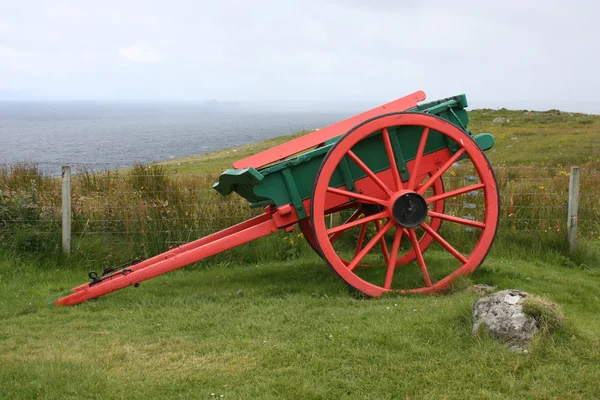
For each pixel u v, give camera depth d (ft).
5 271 26.91
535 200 34.01
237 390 14.24
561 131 130.00
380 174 23.52
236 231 25.66
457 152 23.36
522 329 15.90
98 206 31.30
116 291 24.71
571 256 30.09
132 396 13.97
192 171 61.87
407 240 31.45
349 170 23.17
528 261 29.40
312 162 23.11
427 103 24.99
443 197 23.15
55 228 29.96
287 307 21.21
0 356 16.66
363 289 22.47
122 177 36.47
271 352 16.65
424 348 16.24
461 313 17.94
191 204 32.17
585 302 21.98
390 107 24.21
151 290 24.73
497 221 23.48
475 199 35.14
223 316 20.62
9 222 29.63
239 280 26.22
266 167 24.48
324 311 20.54
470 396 13.70
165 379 14.92
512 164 81.20
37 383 14.52
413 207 22.41
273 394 14.05
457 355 15.74
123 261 29.53
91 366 15.81
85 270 28.50
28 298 23.53
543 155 90.84
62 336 18.80
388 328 17.88
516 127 145.38
